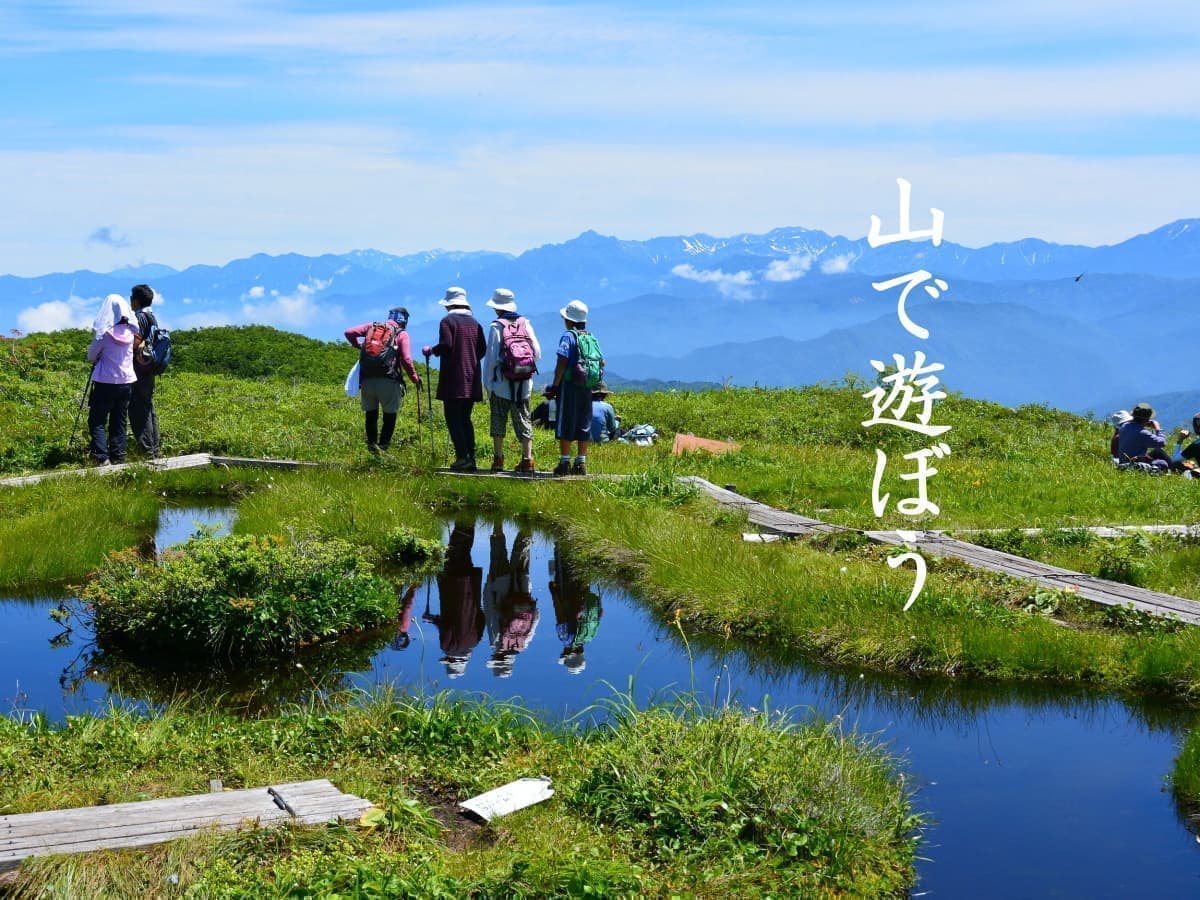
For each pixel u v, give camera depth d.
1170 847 5.18
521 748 5.79
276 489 12.52
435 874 4.16
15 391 20.72
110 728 5.91
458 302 14.43
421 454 15.42
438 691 7.08
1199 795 5.62
